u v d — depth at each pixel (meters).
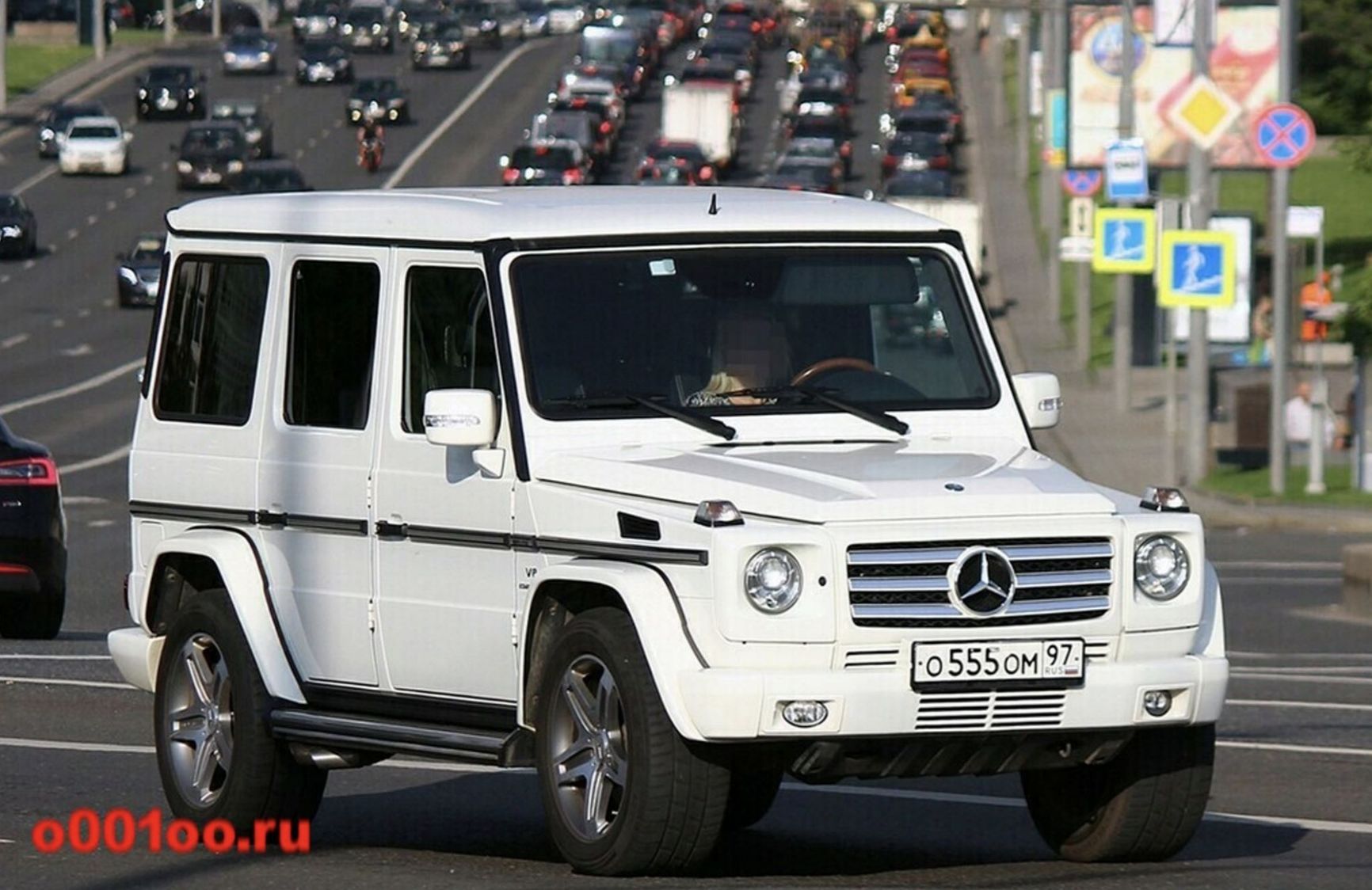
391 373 21.52
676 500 19.20
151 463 23.83
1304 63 193.38
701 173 192.62
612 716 19.22
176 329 23.88
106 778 26.55
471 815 24.52
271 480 22.48
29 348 130.00
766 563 18.44
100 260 167.25
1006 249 166.25
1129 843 20.50
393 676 21.47
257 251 23.03
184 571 23.64
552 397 20.53
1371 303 118.62
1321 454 80.88
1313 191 188.62
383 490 21.44
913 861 21.42
